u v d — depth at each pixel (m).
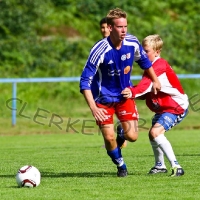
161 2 85.50
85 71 20.81
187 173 23.05
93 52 20.77
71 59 70.12
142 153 32.84
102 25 31.95
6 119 52.53
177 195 18.33
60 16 76.38
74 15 78.19
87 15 78.88
